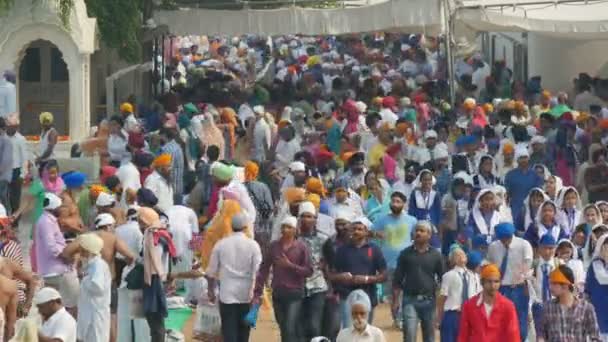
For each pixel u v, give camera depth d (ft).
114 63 203.41
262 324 124.77
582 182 159.22
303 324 107.76
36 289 111.75
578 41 229.04
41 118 159.22
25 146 156.35
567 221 123.03
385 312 129.29
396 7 196.13
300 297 106.73
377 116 171.73
